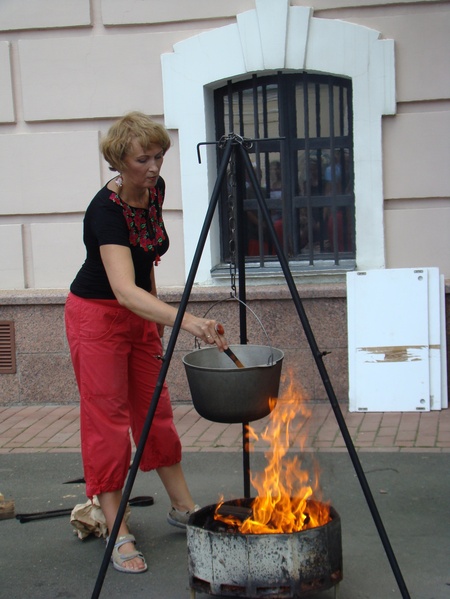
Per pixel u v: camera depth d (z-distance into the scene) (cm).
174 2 638
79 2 646
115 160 344
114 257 352
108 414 379
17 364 662
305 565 312
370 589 353
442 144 618
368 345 603
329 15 623
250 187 664
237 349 374
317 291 622
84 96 654
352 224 651
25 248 675
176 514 421
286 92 647
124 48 646
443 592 349
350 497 450
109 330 376
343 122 644
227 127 662
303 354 630
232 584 315
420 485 463
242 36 628
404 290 600
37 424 616
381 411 603
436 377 600
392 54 613
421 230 627
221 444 550
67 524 438
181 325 338
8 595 364
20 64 659
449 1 609
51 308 653
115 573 380
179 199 654
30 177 666
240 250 397
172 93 642
